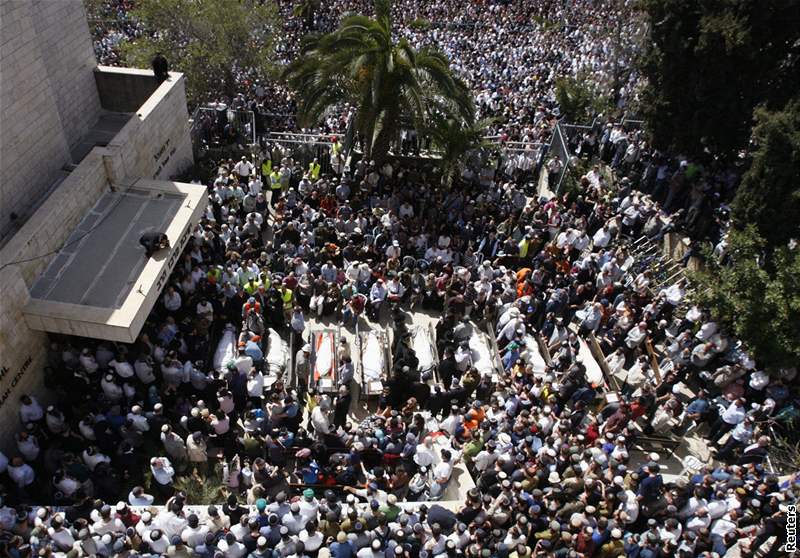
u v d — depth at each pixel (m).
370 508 13.33
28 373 15.48
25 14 17.33
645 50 26.48
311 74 26.31
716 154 25.66
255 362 17.52
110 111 25.03
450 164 26.30
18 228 17.69
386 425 16.14
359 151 29.00
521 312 20.80
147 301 16.03
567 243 23.38
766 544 15.13
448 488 15.46
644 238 24.34
